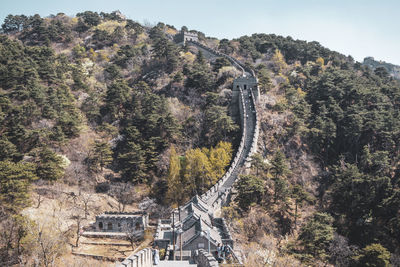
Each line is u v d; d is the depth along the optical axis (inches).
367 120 3533.5
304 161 3444.9
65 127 3518.7
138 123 3836.1
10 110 3309.5
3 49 4424.2
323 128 3580.2
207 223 1968.5
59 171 2844.5
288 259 1983.3
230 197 2763.3
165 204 3026.6
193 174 3127.5
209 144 3722.9
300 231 2605.8
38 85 3811.5
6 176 2146.9
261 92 4616.1
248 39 6943.9
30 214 2206.0
